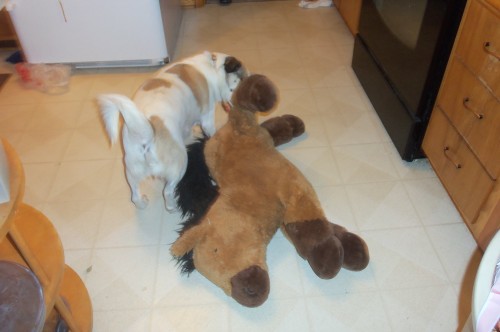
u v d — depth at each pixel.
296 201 1.49
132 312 1.41
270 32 2.93
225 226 1.44
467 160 1.48
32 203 1.77
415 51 1.68
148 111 1.46
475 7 1.34
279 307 1.41
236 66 1.80
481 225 1.45
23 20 2.36
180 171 1.56
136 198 1.65
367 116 2.17
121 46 2.49
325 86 2.39
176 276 1.50
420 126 1.77
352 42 2.80
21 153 2.01
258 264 1.38
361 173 1.86
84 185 1.85
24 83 2.44
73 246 1.61
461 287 1.45
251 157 1.61
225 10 3.21
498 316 0.75
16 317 0.93
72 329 1.23
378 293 1.44
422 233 1.62
